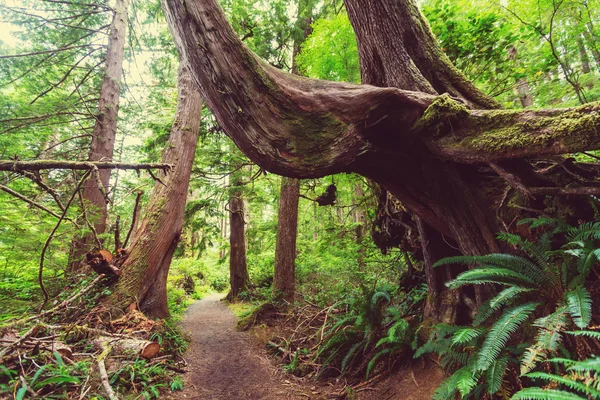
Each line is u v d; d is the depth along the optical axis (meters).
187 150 7.83
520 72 4.51
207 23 2.64
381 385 3.56
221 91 2.72
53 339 3.31
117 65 9.21
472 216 3.07
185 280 14.09
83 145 9.73
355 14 3.84
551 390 1.45
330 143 2.85
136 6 10.16
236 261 12.08
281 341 5.88
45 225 5.82
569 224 2.52
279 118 2.81
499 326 2.04
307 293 9.27
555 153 2.10
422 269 4.96
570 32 4.88
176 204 7.34
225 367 5.00
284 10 7.91
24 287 5.67
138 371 3.87
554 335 1.76
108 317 5.44
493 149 2.39
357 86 3.01
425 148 3.05
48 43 9.48
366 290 4.78
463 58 4.68
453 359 2.66
